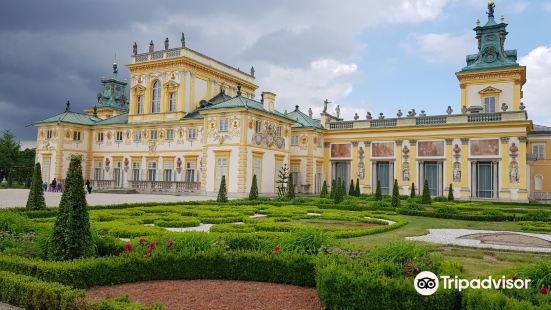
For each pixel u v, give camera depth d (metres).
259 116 53.19
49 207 28.55
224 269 11.67
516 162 51.91
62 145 67.75
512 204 44.78
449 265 9.95
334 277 8.88
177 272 11.56
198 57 65.75
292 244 12.25
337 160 64.56
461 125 55.12
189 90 64.06
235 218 24.41
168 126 63.19
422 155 57.94
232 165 51.09
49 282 9.38
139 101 68.12
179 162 61.62
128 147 67.19
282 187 53.53
